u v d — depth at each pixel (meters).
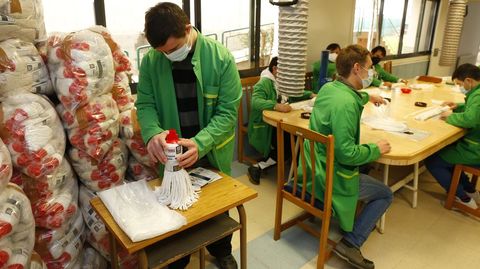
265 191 2.71
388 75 4.10
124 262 1.60
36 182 1.29
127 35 2.83
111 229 1.08
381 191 1.77
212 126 1.34
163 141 1.19
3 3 1.14
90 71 1.34
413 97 3.05
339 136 1.52
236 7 3.36
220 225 1.30
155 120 1.40
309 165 1.74
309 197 1.79
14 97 1.22
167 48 1.20
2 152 1.09
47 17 2.18
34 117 1.24
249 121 2.92
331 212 1.69
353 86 1.65
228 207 1.21
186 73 1.39
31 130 1.22
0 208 1.05
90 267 1.58
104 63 1.40
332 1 3.94
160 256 1.13
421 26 6.10
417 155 1.67
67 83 1.33
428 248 2.02
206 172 1.44
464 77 2.22
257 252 1.97
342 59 1.62
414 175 2.41
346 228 1.68
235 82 1.39
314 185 1.69
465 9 6.22
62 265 1.41
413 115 2.39
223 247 1.72
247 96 3.13
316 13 3.79
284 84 2.61
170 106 1.41
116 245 1.43
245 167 3.16
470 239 2.10
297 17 2.41
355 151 1.53
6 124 1.19
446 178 2.40
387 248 2.01
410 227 2.22
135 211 1.14
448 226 2.24
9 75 1.18
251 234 2.13
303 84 2.64
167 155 1.18
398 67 5.62
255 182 2.83
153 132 1.33
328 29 4.02
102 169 1.53
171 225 1.06
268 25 3.48
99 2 2.22
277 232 2.05
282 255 1.95
